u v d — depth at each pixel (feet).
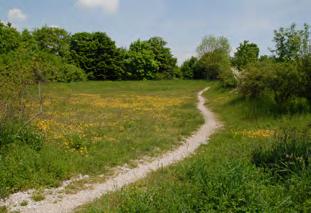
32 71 43.16
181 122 64.08
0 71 41.09
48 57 67.10
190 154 40.01
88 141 41.83
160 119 68.54
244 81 76.38
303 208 20.71
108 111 82.02
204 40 292.81
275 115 62.13
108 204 24.11
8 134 34.42
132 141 45.29
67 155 35.29
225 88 135.74
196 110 89.20
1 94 39.27
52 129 48.83
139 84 224.94
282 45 71.41
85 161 34.60
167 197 23.00
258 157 29.50
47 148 35.81
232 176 23.85
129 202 22.45
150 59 296.51
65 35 276.82
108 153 38.60
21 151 32.63
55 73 48.34
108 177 31.76
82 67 278.46
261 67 72.64
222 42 289.33
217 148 40.52
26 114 41.68
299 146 28.17
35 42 240.53
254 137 46.34
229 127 59.62
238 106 78.74
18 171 29.30
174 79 309.22
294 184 23.29
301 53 63.82
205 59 285.84
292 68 61.36
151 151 41.45
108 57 281.95
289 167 25.59
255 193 21.91
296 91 61.82
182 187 24.89
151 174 31.99
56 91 128.98
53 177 30.12
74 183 29.73
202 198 22.36
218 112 83.35
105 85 206.28
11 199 25.77
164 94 153.38
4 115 36.70
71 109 82.58
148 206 21.71
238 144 41.60
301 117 57.77
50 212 23.98
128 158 37.50
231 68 138.72
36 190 27.55
